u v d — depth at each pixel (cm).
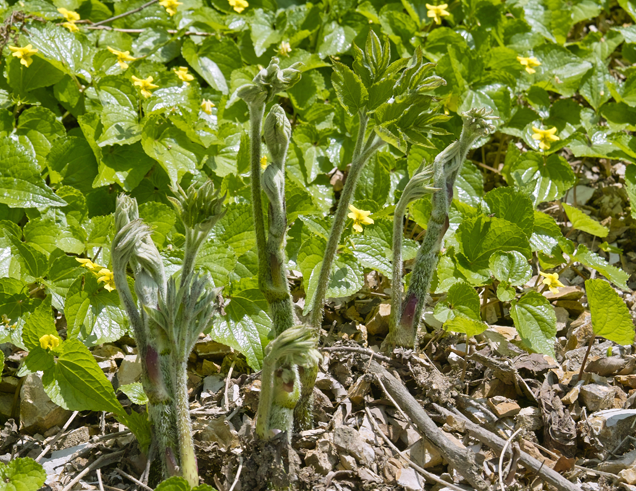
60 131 347
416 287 265
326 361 283
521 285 327
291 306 231
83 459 246
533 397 282
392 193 368
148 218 310
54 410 262
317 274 297
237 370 295
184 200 200
